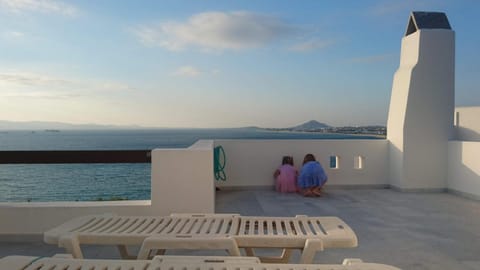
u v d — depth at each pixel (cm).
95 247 393
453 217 554
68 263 185
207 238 237
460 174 744
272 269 177
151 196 423
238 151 834
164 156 422
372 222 523
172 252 374
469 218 547
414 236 450
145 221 286
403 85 803
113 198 706
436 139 787
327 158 841
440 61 788
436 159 787
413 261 361
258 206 644
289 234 251
